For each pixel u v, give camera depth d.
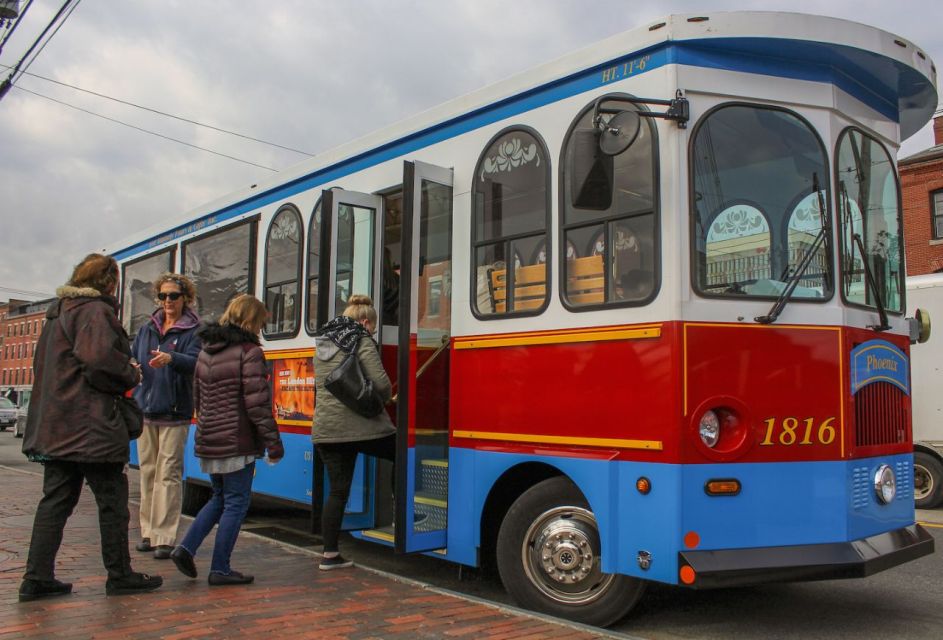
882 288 5.30
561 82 5.20
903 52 4.96
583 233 4.94
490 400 5.39
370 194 6.57
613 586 4.65
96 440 4.53
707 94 4.64
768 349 4.54
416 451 5.48
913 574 6.41
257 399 5.20
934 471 10.05
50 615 4.33
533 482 5.44
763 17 4.63
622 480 4.55
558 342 4.99
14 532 6.80
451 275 5.81
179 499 6.09
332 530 5.64
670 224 4.48
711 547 4.31
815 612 5.30
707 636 4.77
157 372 5.99
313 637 4.10
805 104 4.86
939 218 23.25
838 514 4.57
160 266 10.90
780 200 4.74
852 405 4.73
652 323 4.50
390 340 6.57
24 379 79.56
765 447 4.46
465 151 5.85
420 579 6.21
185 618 4.36
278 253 8.09
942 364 10.29
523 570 4.98
